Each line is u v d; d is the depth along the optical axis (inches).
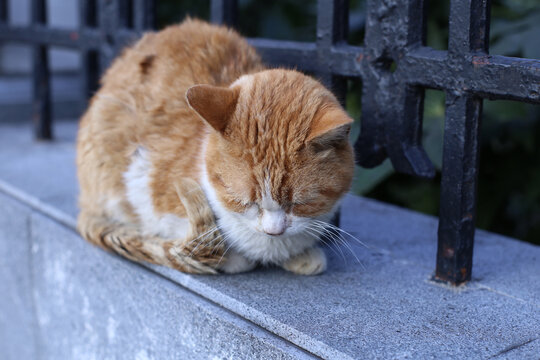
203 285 24.7
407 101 24.9
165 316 25.3
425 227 30.4
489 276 25.6
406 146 25.3
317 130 22.9
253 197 23.7
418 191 37.6
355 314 22.9
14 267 33.5
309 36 42.9
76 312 29.6
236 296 23.9
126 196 27.3
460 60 23.1
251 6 45.0
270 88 24.3
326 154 23.7
